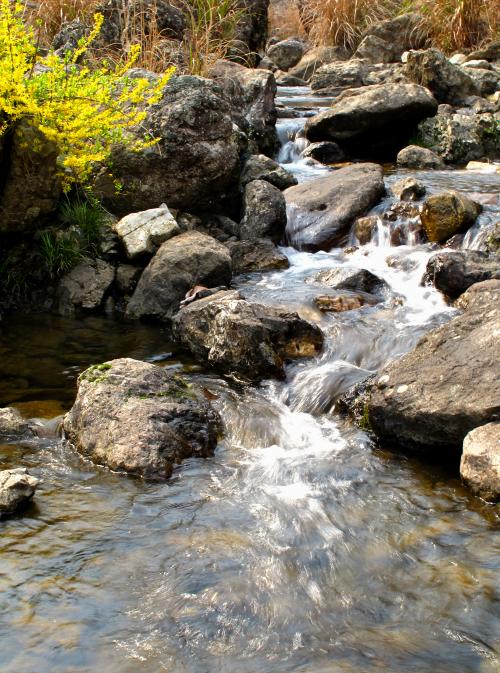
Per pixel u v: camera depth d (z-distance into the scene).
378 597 3.51
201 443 4.88
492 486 4.28
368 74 15.91
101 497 4.32
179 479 4.53
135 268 7.54
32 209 7.27
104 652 3.15
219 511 4.19
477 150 11.50
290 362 6.02
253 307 6.11
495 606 3.44
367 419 5.18
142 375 5.12
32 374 5.93
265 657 3.13
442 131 11.55
